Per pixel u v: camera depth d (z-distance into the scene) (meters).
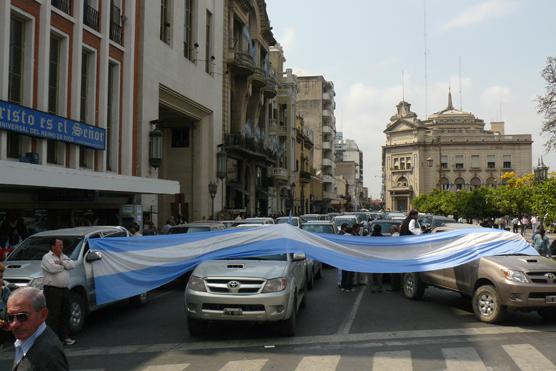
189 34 30.27
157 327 9.71
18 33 16.02
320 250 10.61
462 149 100.25
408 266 10.73
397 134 107.38
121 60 21.88
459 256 10.67
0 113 14.09
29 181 12.93
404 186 104.38
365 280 15.43
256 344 8.31
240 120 39.25
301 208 65.94
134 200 21.92
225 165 32.12
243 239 10.16
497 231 11.02
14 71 15.85
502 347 7.98
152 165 23.44
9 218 15.45
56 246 8.22
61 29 17.58
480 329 9.29
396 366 7.00
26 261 9.34
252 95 42.69
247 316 8.37
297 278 9.76
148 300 13.01
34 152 15.98
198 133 32.50
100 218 20.34
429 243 10.96
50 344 3.06
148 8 23.78
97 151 19.73
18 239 15.36
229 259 9.90
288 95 57.25
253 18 43.31
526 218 49.03
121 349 8.11
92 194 17.00
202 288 8.63
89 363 7.33
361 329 9.33
